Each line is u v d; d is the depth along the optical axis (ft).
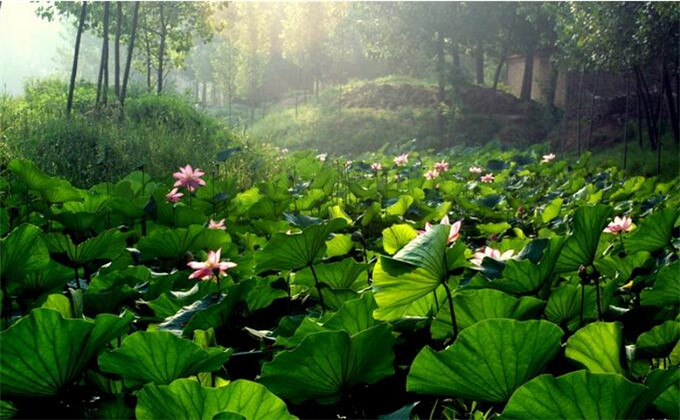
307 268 9.73
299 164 32.14
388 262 6.34
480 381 5.34
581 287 8.05
